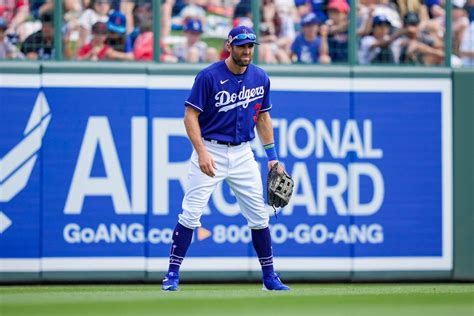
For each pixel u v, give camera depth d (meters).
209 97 27.92
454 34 38.03
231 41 27.45
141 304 23.64
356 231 37.16
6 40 36.53
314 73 37.09
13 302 24.28
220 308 22.77
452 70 37.69
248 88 28.09
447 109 37.69
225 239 36.53
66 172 36.16
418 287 33.69
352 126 37.25
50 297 26.12
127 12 36.88
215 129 28.19
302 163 36.94
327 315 21.33
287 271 36.75
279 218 36.75
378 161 37.31
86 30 36.75
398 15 37.91
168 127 36.50
